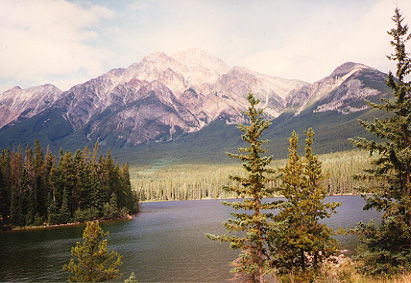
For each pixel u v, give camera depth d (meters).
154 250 54.00
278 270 26.73
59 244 59.91
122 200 118.12
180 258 47.97
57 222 89.38
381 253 20.11
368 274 20.14
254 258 21.92
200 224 85.94
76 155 105.62
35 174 99.75
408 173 19.62
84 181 102.12
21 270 42.31
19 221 84.56
